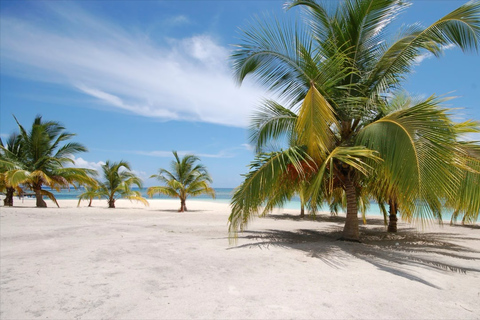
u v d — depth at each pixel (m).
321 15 7.01
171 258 4.41
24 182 16.41
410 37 6.43
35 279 3.36
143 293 2.95
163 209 20.88
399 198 4.99
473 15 5.23
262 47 6.34
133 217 12.42
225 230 8.18
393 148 4.97
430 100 4.96
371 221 14.38
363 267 4.20
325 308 2.64
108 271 3.68
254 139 8.05
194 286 3.19
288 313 2.52
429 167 4.23
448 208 5.79
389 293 3.09
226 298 2.85
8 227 7.72
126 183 20.94
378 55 6.94
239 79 7.01
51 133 18.08
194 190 19.36
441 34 5.96
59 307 2.59
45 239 6.00
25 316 2.41
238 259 4.46
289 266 4.13
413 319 2.47
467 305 2.83
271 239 6.81
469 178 4.95
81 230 7.32
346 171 7.07
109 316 2.43
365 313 2.56
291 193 7.73
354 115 6.55
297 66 6.31
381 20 6.60
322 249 5.49
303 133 5.75
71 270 3.71
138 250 4.91
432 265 4.50
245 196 5.65
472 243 7.23
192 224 9.81
